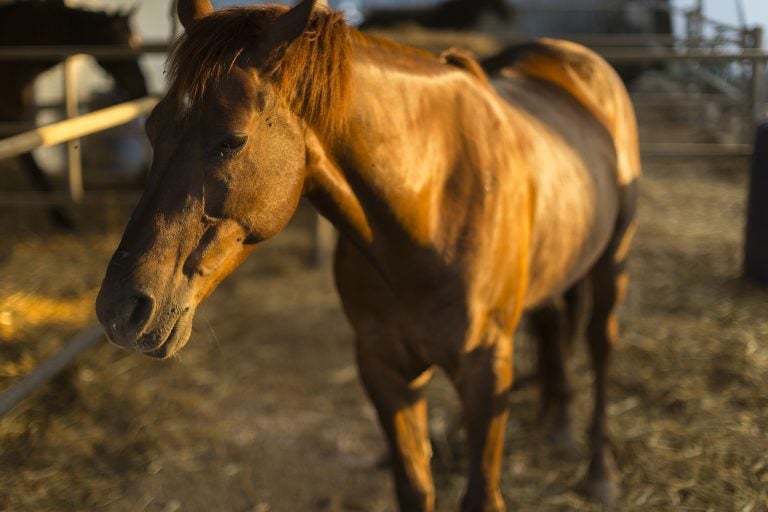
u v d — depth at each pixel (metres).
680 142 6.87
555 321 2.58
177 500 2.41
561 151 2.05
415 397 1.84
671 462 2.47
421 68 1.63
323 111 1.36
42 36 4.91
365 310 1.75
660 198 5.50
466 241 1.63
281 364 3.26
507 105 1.95
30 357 3.15
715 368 3.03
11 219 5.05
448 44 5.31
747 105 4.45
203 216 1.28
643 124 7.80
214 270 1.33
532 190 1.84
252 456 2.64
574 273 2.18
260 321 3.65
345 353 3.35
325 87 1.34
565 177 2.02
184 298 1.29
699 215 5.10
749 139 4.46
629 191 2.47
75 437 2.70
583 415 2.77
